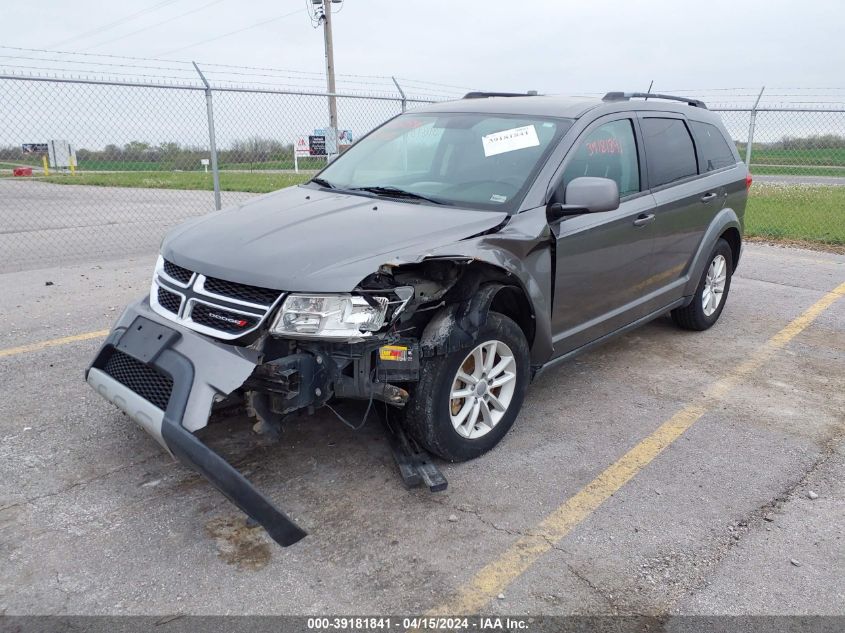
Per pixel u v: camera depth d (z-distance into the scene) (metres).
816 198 16.30
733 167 5.82
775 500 3.36
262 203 4.01
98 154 10.38
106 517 3.09
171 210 13.99
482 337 3.43
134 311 3.44
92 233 11.21
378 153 4.60
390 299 3.05
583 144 4.11
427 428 3.34
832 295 7.23
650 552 2.94
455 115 4.57
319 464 3.57
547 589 2.70
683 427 4.11
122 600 2.58
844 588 2.74
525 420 4.17
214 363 2.88
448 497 3.30
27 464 3.50
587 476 3.54
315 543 2.94
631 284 4.59
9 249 9.60
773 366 5.14
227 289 3.06
